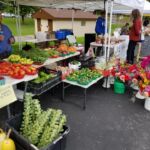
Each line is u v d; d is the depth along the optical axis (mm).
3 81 2254
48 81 3230
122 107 3582
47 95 3977
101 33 6266
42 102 3666
